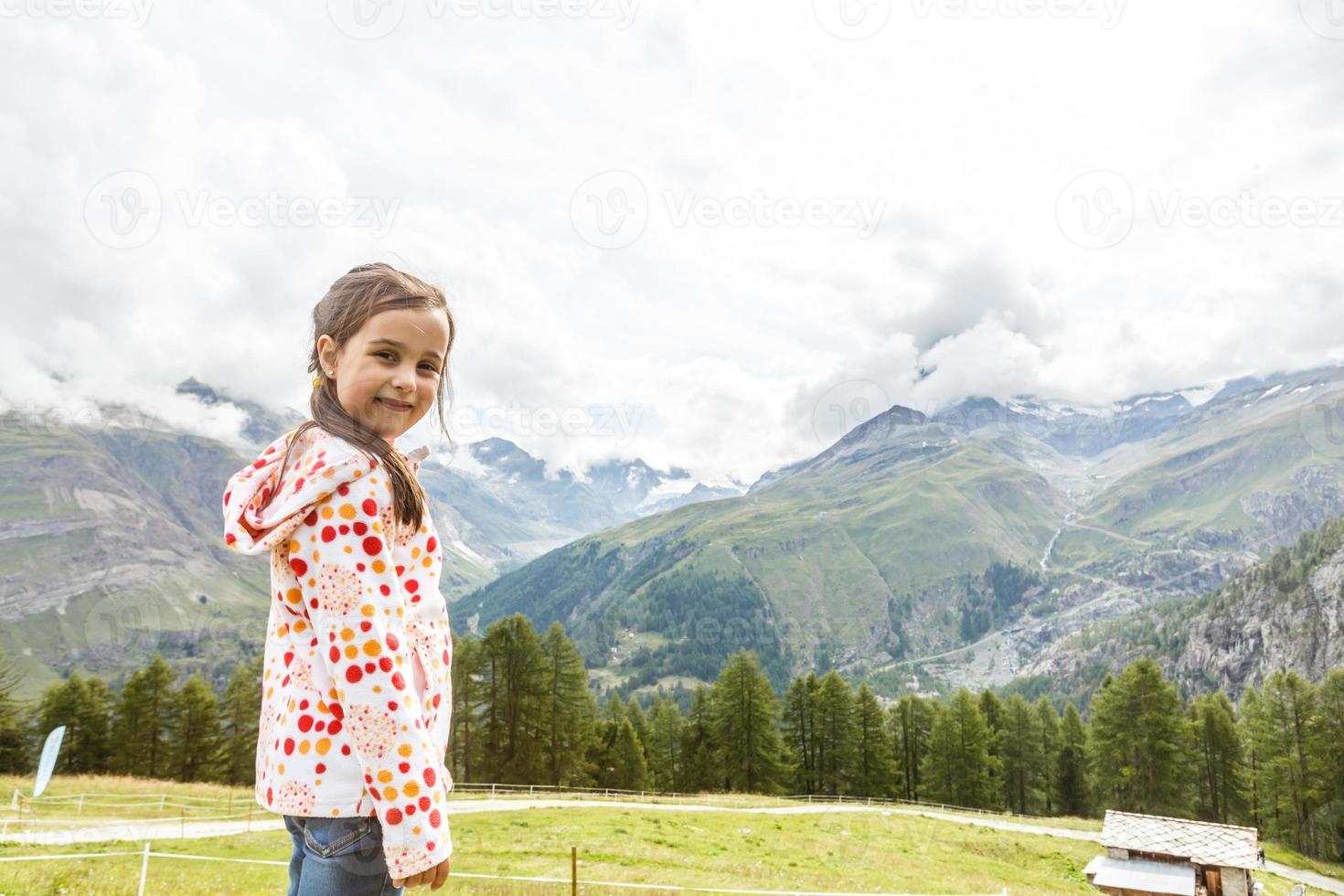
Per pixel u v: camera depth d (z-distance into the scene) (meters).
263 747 1.83
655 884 23.36
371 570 1.70
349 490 1.71
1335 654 158.00
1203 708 82.00
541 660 65.56
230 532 1.75
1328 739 68.56
